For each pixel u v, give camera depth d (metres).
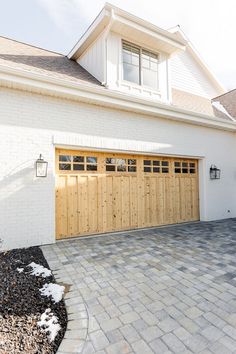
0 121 4.75
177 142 7.50
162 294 2.94
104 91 5.55
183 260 4.16
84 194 5.88
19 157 4.90
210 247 4.96
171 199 7.51
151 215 7.00
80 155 5.91
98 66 6.55
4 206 4.71
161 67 7.43
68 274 3.54
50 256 4.34
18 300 2.67
